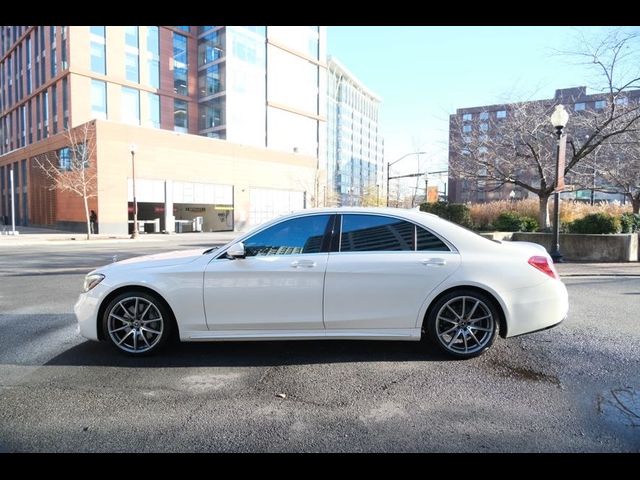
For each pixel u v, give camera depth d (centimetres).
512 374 396
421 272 427
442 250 439
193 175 3728
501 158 1659
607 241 1334
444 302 430
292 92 5244
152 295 439
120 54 3988
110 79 3906
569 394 353
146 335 446
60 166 3198
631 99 1633
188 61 4591
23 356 449
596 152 1673
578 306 689
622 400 341
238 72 4544
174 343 490
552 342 491
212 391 362
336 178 10144
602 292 820
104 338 448
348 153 10912
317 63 5600
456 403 337
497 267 428
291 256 436
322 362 428
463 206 1975
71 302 738
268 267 429
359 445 279
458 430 297
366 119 12031
